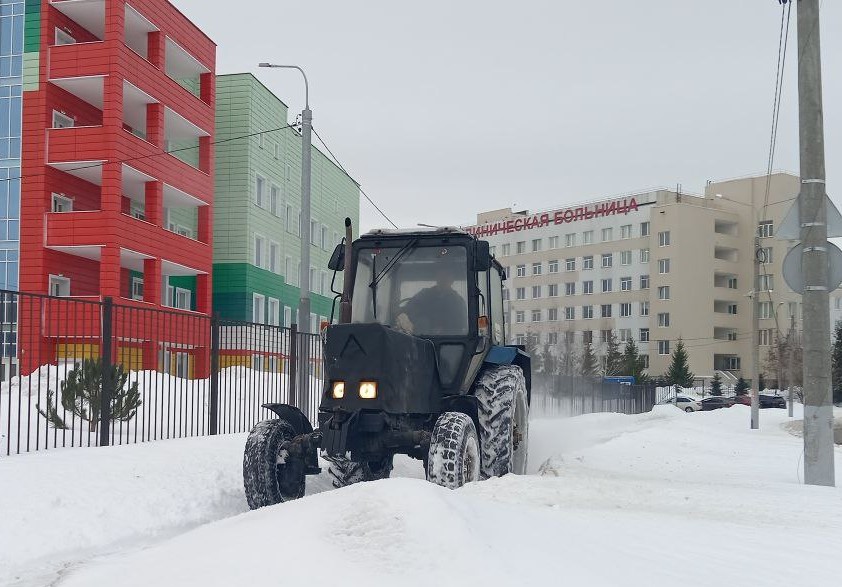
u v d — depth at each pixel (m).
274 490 7.70
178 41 31.53
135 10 28.53
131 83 28.14
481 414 8.68
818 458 10.59
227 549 4.52
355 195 55.78
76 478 7.84
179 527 7.45
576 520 6.03
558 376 33.41
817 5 11.10
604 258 96.44
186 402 11.70
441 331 8.78
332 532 4.61
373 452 7.80
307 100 19.98
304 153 19.72
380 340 7.62
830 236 10.95
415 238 9.11
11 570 5.77
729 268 92.62
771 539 6.04
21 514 6.70
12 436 10.98
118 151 27.27
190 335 12.51
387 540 4.44
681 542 5.68
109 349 10.34
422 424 8.31
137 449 9.63
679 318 89.44
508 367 9.27
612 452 16.09
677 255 89.62
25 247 27.05
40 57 27.53
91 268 29.45
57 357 10.50
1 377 9.84
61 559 6.14
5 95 27.73
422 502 4.78
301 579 4.03
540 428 23.28
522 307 104.06
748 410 42.84
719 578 4.76
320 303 48.69
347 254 8.84
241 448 10.49
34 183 27.19
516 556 4.54
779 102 17.77
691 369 89.06
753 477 11.99
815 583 4.82
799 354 80.00
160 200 29.73
